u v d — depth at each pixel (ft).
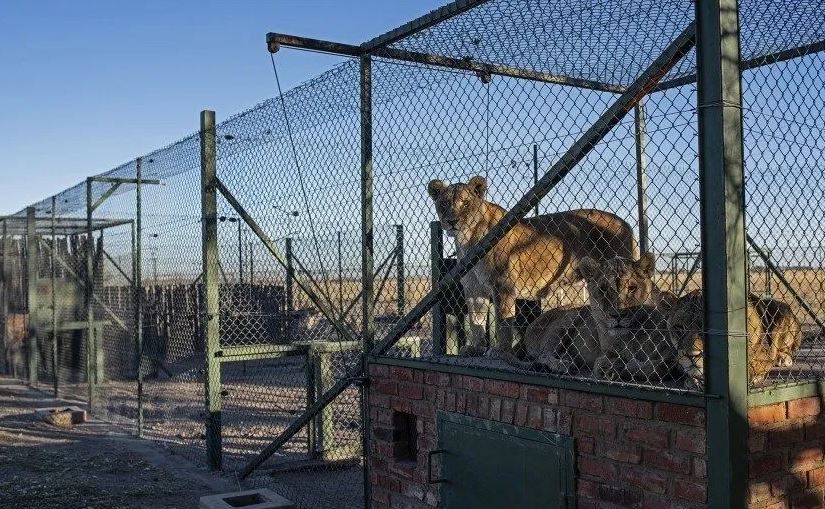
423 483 15.72
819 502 11.35
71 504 21.59
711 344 10.44
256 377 43.60
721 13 10.38
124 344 41.34
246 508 18.48
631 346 13.32
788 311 14.12
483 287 20.74
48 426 33.50
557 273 21.12
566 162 12.66
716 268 10.39
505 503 13.67
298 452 26.81
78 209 38.99
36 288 46.88
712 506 10.39
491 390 13.99
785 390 10.98
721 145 10.32
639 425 11.44
